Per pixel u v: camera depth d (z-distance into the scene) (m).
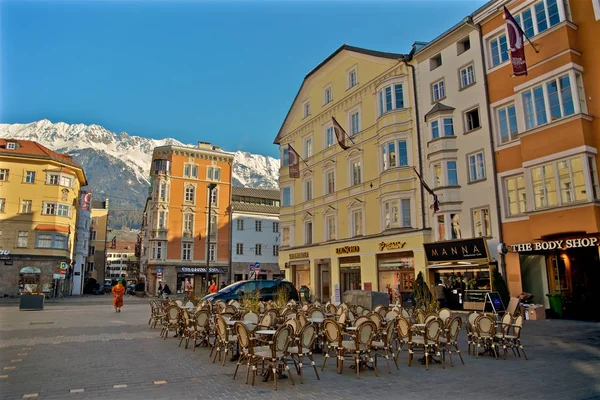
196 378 7.70
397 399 6.42
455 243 20.89
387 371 8.39
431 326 8.80
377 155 27.20
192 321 11.33
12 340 12.30
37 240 43.06
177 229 54.16
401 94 26.02
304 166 35.16
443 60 23.61
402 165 25.06
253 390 6.92
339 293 26.94
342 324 9.66
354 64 30.19
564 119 16.75
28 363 8.92
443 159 22.41
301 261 34.00
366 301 16.84
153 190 56.00
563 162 16.75
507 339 10.09
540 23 18.27
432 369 8.56
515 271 18.97
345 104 30.83
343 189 30.11
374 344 8.49
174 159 55.56
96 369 8.37
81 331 14.52
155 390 6.86
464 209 21.59
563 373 8.05
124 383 7.29
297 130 36.50
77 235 57.91
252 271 33.56
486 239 20.30
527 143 18.09
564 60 17.06
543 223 17.12
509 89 19.98
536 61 18.12
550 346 11.08
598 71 16.66
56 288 44.78
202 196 56.47
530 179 17.91
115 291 24.16
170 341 12.19
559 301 17.72
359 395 6.65
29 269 42.25
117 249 161.25
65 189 45.72
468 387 7.11
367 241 26.95
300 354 7.55
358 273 28.19
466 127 22.06
